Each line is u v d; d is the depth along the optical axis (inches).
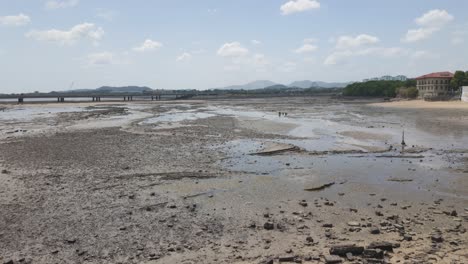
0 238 560.4
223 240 555.5
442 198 780.0
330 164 1127.0
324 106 4950.8
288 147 1382.9
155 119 2817.4
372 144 1510.8
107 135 1808.6
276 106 5000.0
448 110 3789.4
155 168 1060.5
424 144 1518.2
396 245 520.7
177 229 600.7
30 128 2158.0
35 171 1013.8
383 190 840.9
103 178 940.6
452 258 479.8
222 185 878.4
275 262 478.0
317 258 484.1
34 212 678.5
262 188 853.8
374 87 7588.6
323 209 703.1
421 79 6259.8
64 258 495.8
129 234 579.2
